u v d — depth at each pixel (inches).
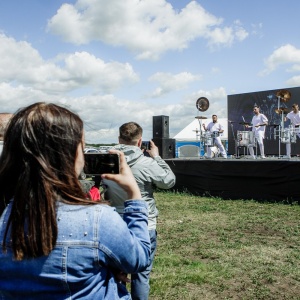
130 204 49.4
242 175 390.9
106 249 42.4
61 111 45.2
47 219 41.0
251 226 276.8
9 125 44.3
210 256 207.6
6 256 42.2
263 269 185.6
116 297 45.5
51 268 41.3
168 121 484.7
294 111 574.9
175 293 159.8
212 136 649.6
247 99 825.5
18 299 42.3
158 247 227.5
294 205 348.5
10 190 43.6
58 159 43.3
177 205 371.6
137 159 113.3
